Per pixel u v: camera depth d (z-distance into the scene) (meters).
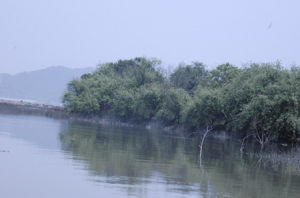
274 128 64.69
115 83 120.19
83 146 44.41
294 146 66.56
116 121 114.81
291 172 37.31
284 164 43.88
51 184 24.50
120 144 50.28
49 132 59.31
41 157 33.97
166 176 29.81
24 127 64.56
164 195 23.58
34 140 46.31
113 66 149.00
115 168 31.39
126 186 25.22
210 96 78.12
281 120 60.94
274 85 63.41
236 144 68.06
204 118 81.44
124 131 77.69
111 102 116.19
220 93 77.88
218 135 82.75
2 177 25.36
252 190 27.09
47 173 27.53
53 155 35.59
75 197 22.03
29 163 30.72
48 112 133.38
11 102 159.25
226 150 54.88
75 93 122.94
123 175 28.77
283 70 67.62
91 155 37.56
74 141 49.00
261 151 54.69
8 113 110.25
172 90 96.56
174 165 35.81
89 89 119.94
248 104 65.12
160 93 102.44
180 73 116.06
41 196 21.86
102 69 137.38
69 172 28.38
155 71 119.19
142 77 117.75
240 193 25.88
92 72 139.88
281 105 62.53
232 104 73.31
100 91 118.62
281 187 28.94
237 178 31.36
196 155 45.31
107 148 44.47
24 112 124.12
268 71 67.81
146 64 118.88
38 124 75.75
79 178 26.62
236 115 69.88
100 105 119.56
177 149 50.53
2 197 21.14
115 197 22.41
